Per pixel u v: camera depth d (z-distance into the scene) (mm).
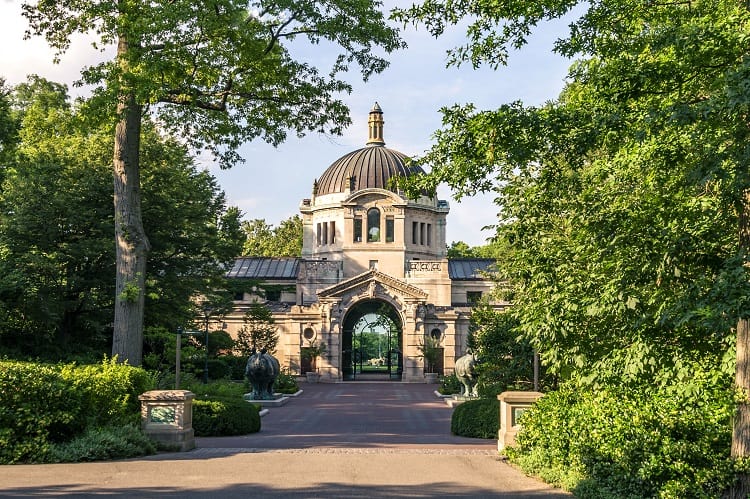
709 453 12469
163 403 19953
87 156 38156
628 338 15852
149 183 37406
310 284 77625
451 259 84312
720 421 12930
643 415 13258
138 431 19469
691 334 14578
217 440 23938
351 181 80562
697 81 12867
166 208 37188
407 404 43094
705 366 14359
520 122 13555
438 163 15102
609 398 15070
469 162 14453
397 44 27281
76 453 17188
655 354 14570
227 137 29500
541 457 15992
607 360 15422
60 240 35094
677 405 13477
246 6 23328
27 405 17188
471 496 13375
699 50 12000
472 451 20641
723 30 11609
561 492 13867
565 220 19250
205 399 26844
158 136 40188
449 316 69875
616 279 14625
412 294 69062
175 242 39438
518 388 30531
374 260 78750
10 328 33938
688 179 11984
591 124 13312
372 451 20234
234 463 17125
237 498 12742
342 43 26797
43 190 34094
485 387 31922
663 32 12211
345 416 35250
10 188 34500
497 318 32625
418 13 15258
